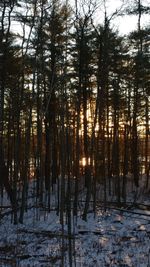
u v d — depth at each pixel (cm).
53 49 2072
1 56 2430
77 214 2211
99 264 1370
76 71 2541
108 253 1516
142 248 1585
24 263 1385
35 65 2252
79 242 1678
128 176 3638
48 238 1758
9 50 2422
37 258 1451
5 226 2041
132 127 3344
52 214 2253
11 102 2638
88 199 2127
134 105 3138
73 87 2398
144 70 2858
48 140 3038
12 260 1406
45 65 2272
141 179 3700
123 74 3077
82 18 2045
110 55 2720
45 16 2159
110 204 2631
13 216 2272
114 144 3500
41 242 1695
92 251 1536
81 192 2681
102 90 2214
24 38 2297
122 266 1351
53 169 3053
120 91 3228
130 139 3888
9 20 2273
